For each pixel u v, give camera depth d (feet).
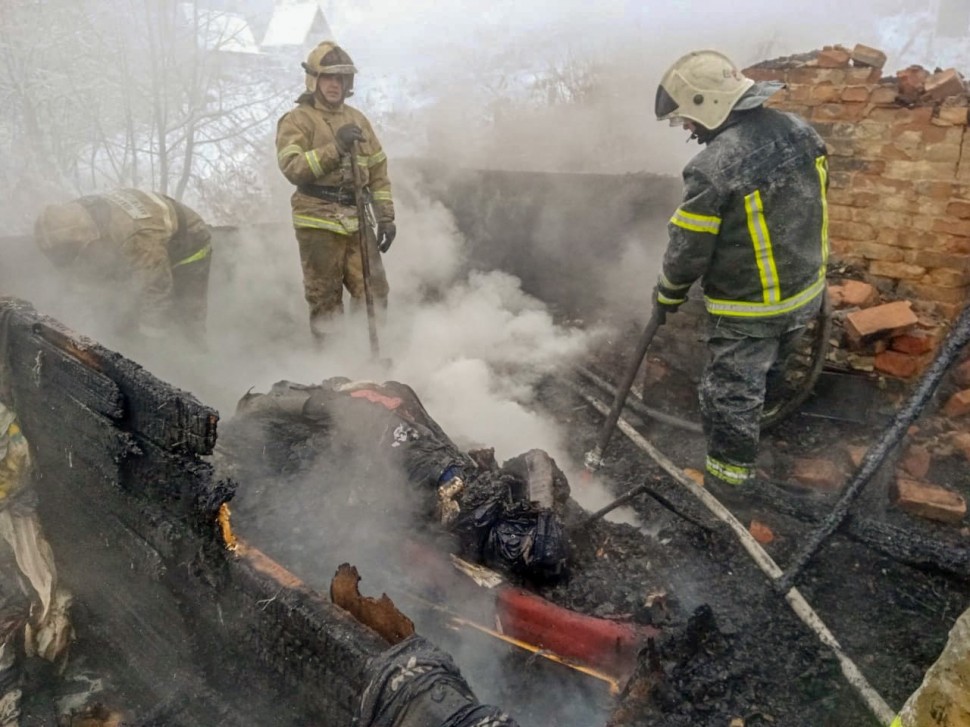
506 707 6.70
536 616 7.06
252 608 6.12
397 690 4.83
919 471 10.41
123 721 7.16
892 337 11.01
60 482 8.11
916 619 8.00
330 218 12.80
